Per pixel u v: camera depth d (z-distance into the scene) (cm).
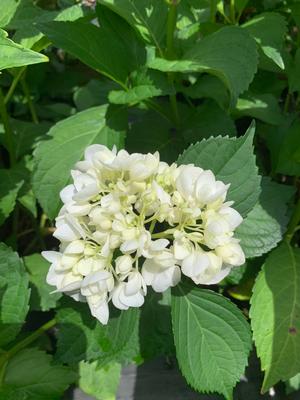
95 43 33
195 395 39
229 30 33
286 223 34
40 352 35
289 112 47
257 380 40
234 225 24
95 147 25
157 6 34
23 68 36
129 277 24
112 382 37
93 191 24
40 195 34
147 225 29
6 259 31
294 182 43
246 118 46
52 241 46
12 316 31
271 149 40
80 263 23
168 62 34
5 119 39
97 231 24
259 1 44
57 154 35
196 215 23
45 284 37
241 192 27
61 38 32
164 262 23
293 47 45
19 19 35
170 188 25
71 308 29
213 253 24
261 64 39
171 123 40
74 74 50
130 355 32
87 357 29
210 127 38
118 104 36
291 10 40
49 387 34
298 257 35
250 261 38
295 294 34
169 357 41
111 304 29
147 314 32
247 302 42
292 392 39
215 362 27
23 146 42
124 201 24
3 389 33
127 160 24
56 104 48
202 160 28
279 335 33
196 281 24
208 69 32
